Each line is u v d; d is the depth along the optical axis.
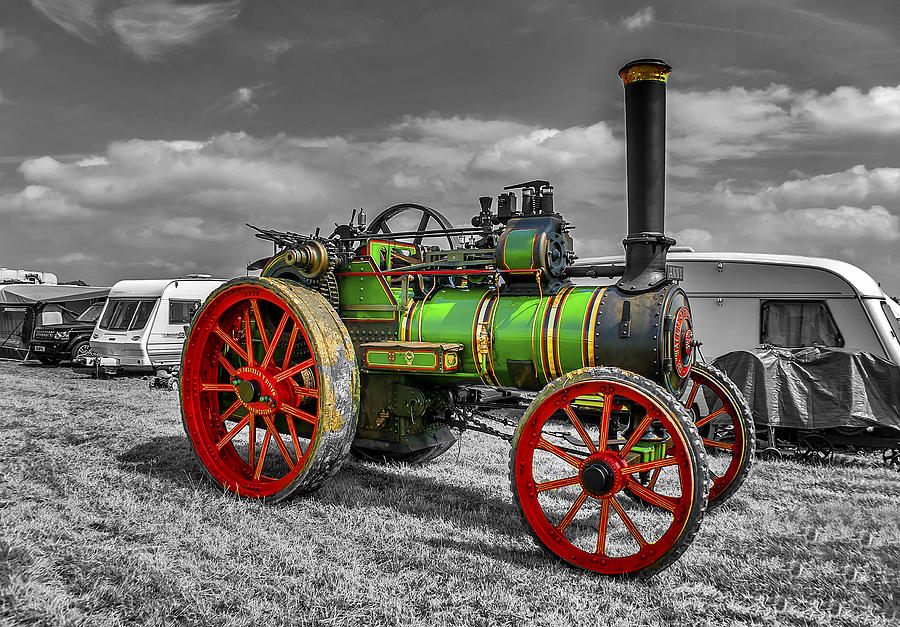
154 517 4.64
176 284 14.73
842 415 7.00
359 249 5.60
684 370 4.41
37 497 5.07
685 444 3.63
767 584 3.82
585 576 3.83
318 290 5.50
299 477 4.85
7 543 3.95
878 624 3.39
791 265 8.65
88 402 10.59
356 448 6.12
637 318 4.28
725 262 8.98
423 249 6.16
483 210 5.34
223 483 5.26
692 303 9.12
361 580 3.73
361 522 4.69
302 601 3.47
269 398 5.15
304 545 4.23
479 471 6.29
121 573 3.70
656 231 4.46
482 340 4.81
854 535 4.71
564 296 4.67
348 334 5.12
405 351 4.95
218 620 3.26
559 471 6.42
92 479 5.57
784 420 7.21
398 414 5.38
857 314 8.30
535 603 3.52
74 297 19.88
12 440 7.29
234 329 5.94
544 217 4.84
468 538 4.44
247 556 4.02
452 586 3.69
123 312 14.78
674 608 3.50
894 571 4.03
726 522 4.92
